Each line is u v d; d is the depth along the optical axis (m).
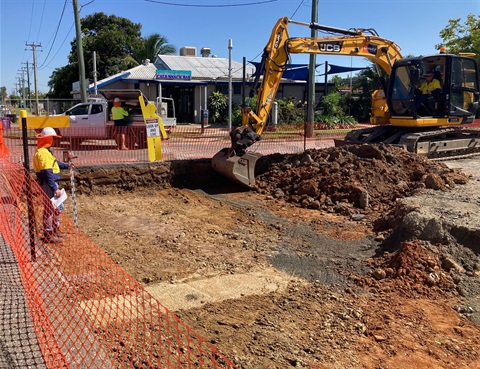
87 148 17.00
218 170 11.74
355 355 4.30
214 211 9.68
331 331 4.74
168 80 29.98
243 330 4.70
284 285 5.91
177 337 4.43
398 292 5.71
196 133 23.52
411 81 12.75
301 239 7.75
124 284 5.62
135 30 43.88
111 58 38.41
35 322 4.14
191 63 34.94
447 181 9.91
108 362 3.74
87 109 17.33
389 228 7.88
